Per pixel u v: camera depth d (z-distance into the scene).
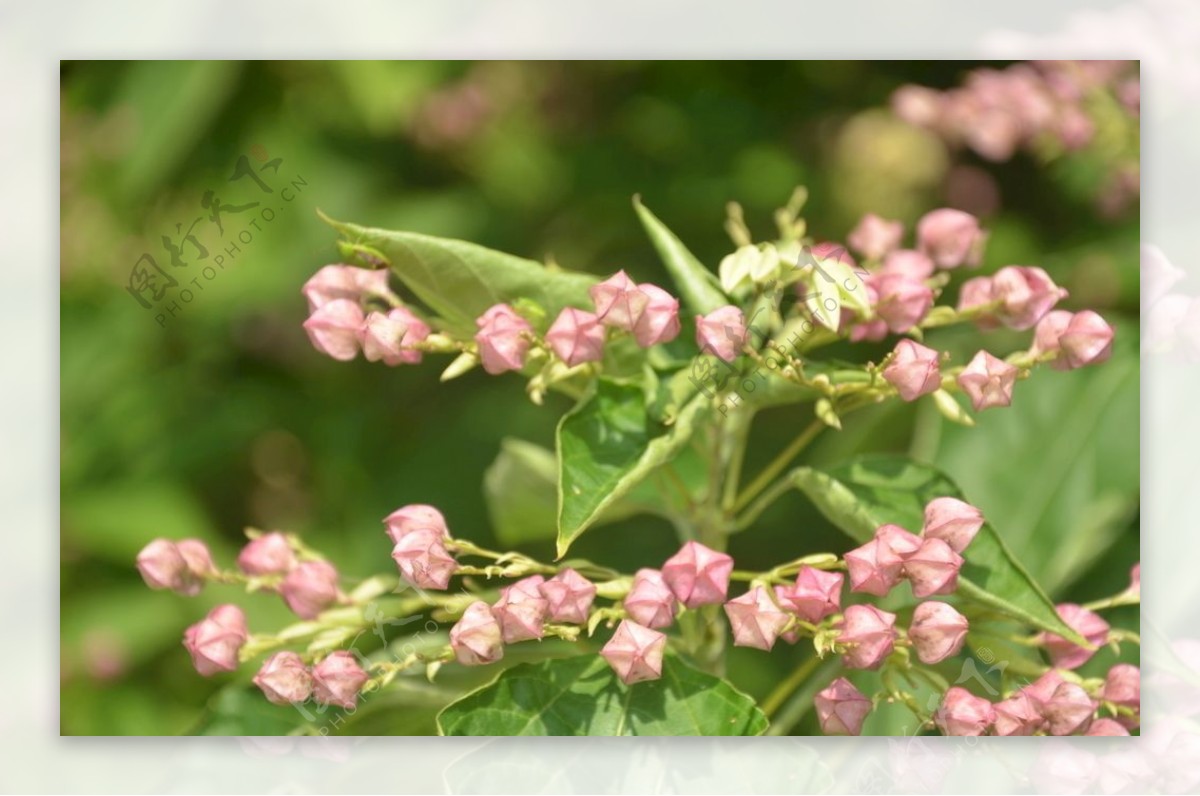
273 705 0.53
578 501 0.50
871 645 0.50
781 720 0.53
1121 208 0.69
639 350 0.51
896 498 0.52
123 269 0.67
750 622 0.50
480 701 0.51
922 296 0.51
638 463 0.50
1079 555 0.58
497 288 0.52
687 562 0.50
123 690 0.67
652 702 0.51
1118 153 0.65
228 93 0.69
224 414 0.72
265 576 0.53
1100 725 0.52
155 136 0.65
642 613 0.50
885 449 0.60
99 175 0.66
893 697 0.51
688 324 0.52
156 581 0.53
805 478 0.52
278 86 0.72
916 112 0.67
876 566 0.50
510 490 0.58
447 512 0.73
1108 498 0.58
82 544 0.68
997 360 0.51
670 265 0.52
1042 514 0.58
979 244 0.55
